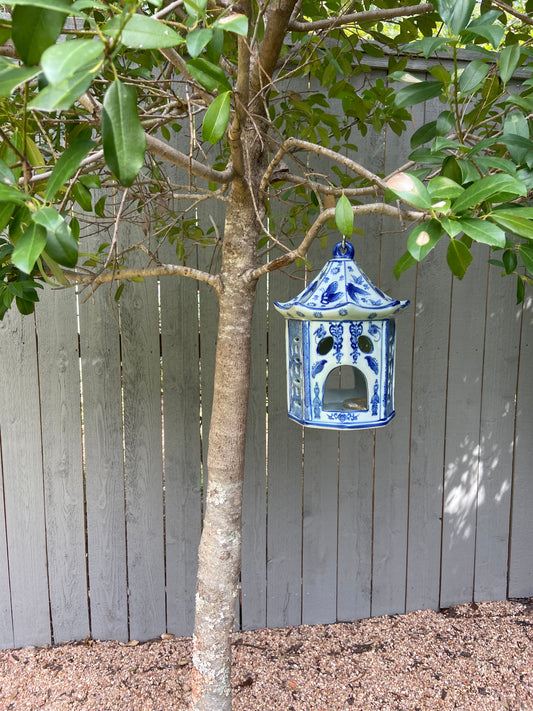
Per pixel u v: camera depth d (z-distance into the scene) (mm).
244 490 2076
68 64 456
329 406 1403
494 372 2221
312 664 1940
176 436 2012
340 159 1045
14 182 653
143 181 1527
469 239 1317
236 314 1283
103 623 2064
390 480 2184
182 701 1747
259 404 2037
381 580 2230
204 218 1926
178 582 2080
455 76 956
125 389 1967
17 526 1984
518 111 1061
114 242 1069
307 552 2150
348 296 1242
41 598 2025
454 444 2225
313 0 1454
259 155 1281
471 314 2168
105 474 1995
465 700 1771
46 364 1925
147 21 568
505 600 2355
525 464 2307
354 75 1719
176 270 1255
